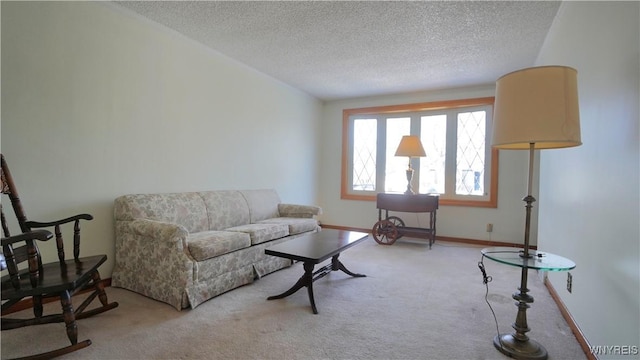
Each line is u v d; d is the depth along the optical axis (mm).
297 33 2957
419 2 2389
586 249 1777
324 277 2914
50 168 2244
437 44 3123
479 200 4465
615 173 1442
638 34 1256
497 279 2883
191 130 3264
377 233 4398
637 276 1229
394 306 2285
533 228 4145
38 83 2170
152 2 2480
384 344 1777
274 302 2336
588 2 1846
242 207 3510
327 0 2396
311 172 5320
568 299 2066
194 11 2602
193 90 3266
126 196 2574
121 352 1658
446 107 4664
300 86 4695
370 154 5250
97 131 2504
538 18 2578
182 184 3186
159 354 1648
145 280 2375
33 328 1888
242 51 3430
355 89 4789
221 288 2449
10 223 2074
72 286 1626
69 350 1629
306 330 1925
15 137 2076
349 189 5410
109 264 2598
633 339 1250
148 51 2850
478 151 4484
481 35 2910
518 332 1741
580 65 1966
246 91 3930
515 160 4250
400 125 5020
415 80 4277
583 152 1870
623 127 1377
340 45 3203
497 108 1657
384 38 3014
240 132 3869
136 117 2771
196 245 2264
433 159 4781
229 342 1774
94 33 2467
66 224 2332
